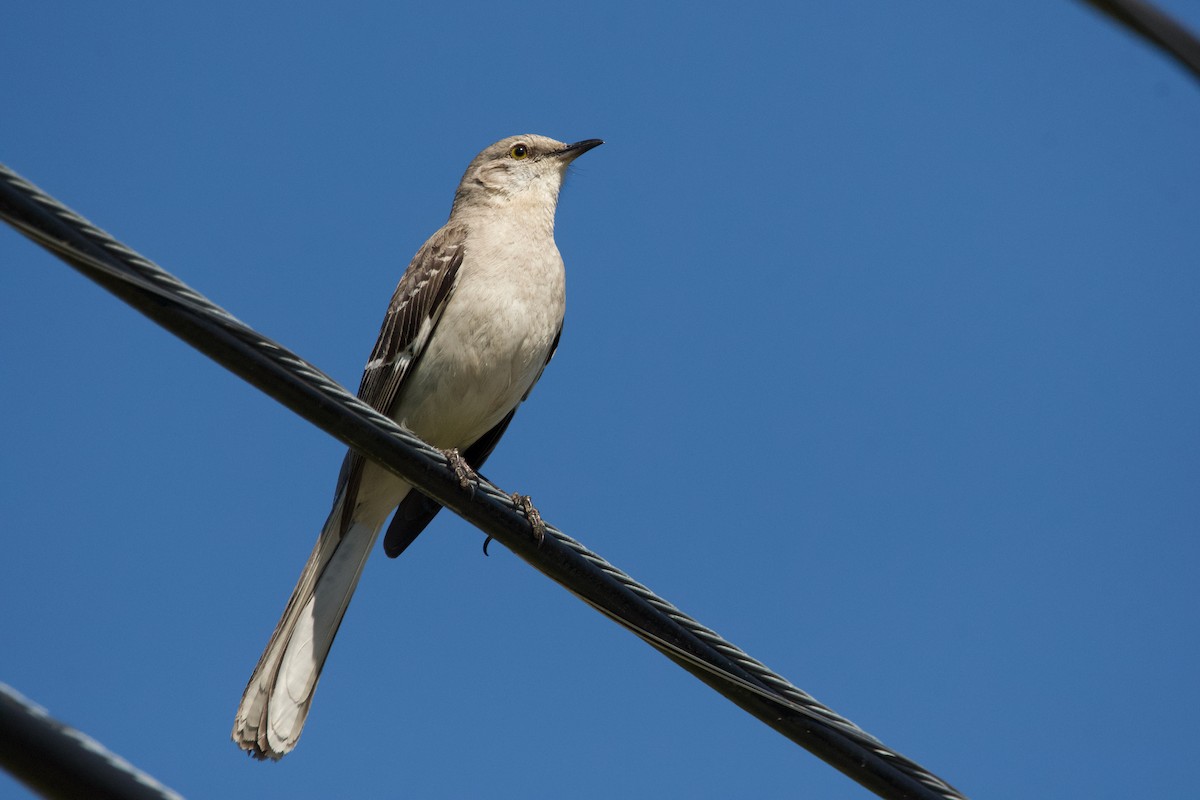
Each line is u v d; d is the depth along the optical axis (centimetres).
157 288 684
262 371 736
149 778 497
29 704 488
